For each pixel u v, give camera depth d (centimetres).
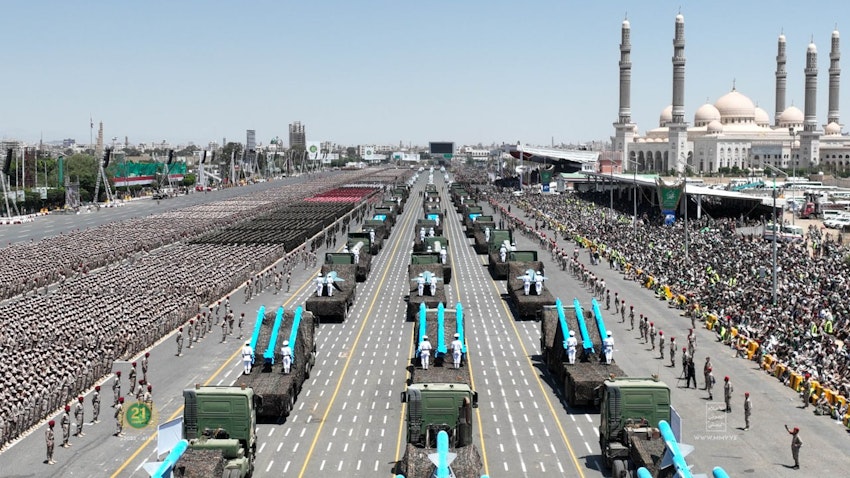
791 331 7981
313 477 5075
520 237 18212
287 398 6059
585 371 6500
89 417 6247
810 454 5431
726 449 5525
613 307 10469
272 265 14062
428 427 4944
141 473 5125
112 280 11381
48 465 5266
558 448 5591
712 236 15725
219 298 11112
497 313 10362
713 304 9688
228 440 4800
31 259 13538
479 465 4481
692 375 6944
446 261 12500
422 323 6875
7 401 5922
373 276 13225
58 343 7762
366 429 5969
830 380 6600
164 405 6475
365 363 7862
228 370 7506
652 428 4900
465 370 6312
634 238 15825
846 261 12600
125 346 7906
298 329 6825
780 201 19700
